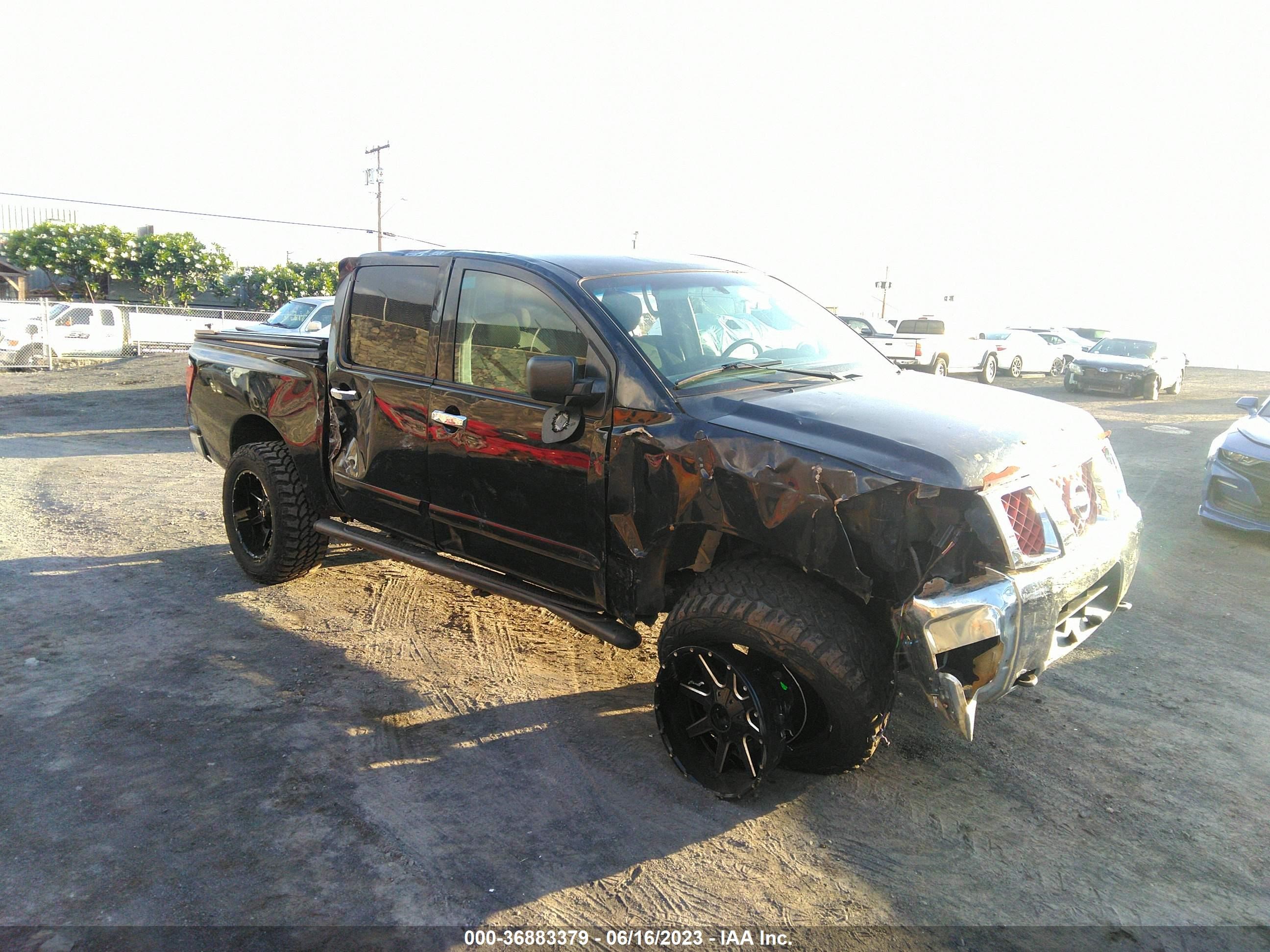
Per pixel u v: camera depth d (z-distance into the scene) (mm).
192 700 3922
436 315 4039
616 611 3512
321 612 4996
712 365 3541
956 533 2783
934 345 22688
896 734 3738
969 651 2875
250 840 2951
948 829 3088
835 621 2939
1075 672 4414
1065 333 32062
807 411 3143
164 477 8977
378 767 3420
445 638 4676
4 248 47281
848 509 2830
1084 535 3230
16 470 9398
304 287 49812
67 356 24406
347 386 4465
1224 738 3758
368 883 2758
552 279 3627
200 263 48250
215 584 5426
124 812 3084
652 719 3855
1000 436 3041
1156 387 20641
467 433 3842
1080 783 3393
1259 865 2918
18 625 4723
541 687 4137
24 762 3393
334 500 4785
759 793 3281
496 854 2916
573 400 3340
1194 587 5895
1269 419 7445
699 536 3281
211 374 5531
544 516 3621
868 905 2701
